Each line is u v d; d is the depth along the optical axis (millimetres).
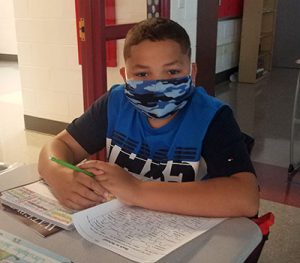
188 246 700
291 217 2250
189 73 993
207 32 2961
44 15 3285
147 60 939
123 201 848
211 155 960
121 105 1091
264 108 4543
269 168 2914
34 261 649
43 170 993
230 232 751
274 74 6566
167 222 786
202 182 868
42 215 808
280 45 7051
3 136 3557
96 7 1747
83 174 896
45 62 3432
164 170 988
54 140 1132
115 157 1062
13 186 972
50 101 3531
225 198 820
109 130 1104
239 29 6258
